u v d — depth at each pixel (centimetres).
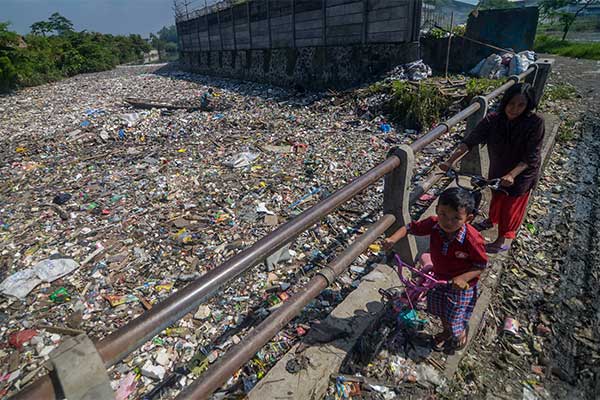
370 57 1104
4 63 1938
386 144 704
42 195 564
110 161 704
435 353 234
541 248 349
